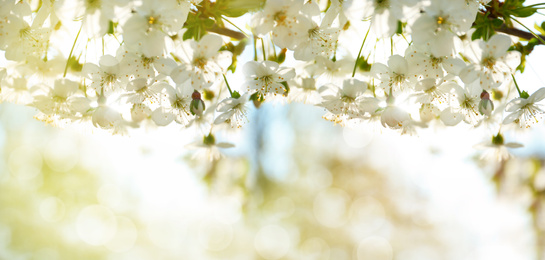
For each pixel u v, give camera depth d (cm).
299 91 57
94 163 227
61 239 222
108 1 51
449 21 51
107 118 54
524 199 92
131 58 52
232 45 54
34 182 222
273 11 52
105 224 238
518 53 51
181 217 259
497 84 52
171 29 51
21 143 224
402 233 300
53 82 55
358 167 278
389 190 285
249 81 54
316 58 55
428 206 282
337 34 53
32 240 211
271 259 285
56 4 51
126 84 53
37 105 54
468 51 51
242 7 52
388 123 54
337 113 54
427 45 52
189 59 52
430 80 53
